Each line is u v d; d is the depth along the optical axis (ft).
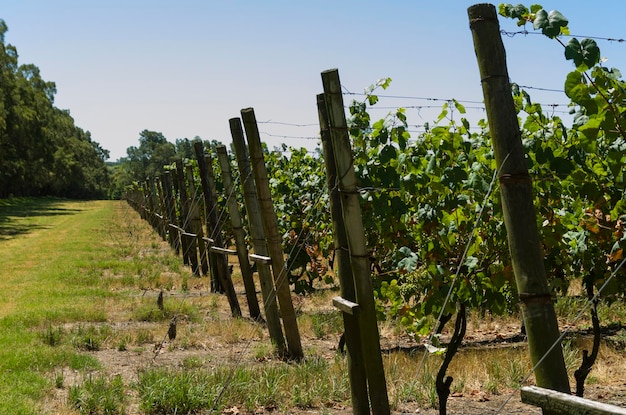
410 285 24.62
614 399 23.44
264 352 31.83
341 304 20.21
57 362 29.48
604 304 37.68
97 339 33.81
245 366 28.25
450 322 37.09
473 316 38.52
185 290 54.19
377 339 19.36
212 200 51.31
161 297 43.27
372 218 25.79
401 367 26.99
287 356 31.42
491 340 33.99
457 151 22.34
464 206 22.17
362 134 24.99
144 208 154.61
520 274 11.84
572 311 38.09
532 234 11.77
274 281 31.35
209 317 42.50
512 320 38.40
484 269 22.59
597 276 24.84
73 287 53.88
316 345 34.60
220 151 40.60
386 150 23.35
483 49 11.84
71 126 570.05
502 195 11.94
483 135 24.11
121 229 133.69
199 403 23.50
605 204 20.48
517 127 11.82
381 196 24.52
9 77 264.31
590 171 20.29
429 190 22.85
